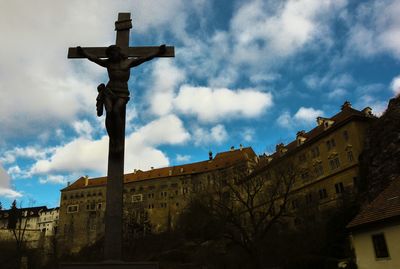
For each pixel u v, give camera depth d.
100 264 5.57
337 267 31.95
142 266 5.62
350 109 61.97
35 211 152.12
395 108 48.91
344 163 57.44
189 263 52.75
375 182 44.44
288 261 37.16
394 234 22.55
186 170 117.19
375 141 49.19
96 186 122.88
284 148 74.31
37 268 64.56
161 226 109.38
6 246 69.50
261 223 41.12
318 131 68.19
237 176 43.12
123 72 7.07
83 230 117.56
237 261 42.81
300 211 51.62
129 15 7.72
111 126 6.73
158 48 7.43
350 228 26.31
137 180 120.44
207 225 40.09
